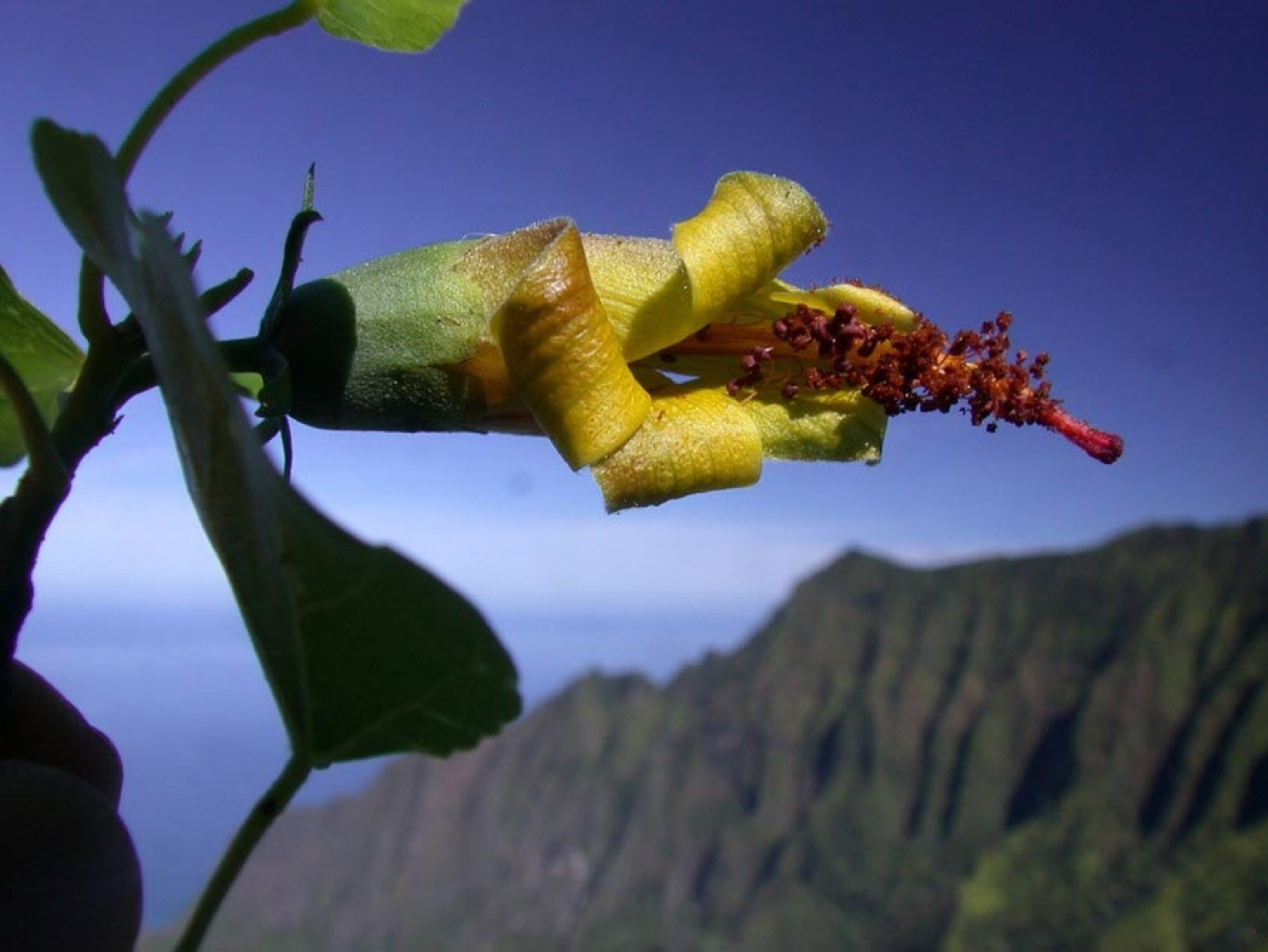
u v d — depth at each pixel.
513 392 0.07
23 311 0.07
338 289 0.07
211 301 0.06
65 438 0.06
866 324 0.09
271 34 0.06
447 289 0.07
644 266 0.08
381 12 0.06
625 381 0.07
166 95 0.06
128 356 0.06
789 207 0.08
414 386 0.07
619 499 0.07
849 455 0.08
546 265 0.07
